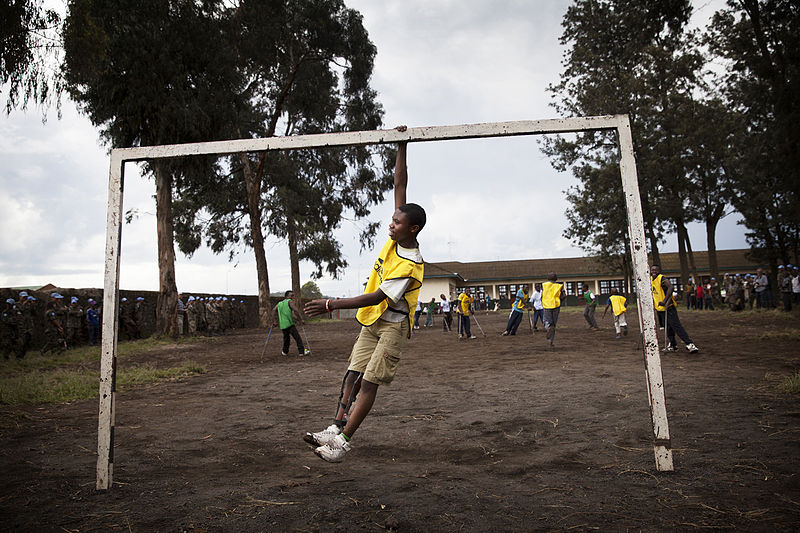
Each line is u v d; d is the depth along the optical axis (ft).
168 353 48.49
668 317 32.30
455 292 190.60
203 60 58.90
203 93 58.65
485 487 10.15
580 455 12.33
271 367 35.32
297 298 111.75
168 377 30.78
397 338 10.05
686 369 25.29
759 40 58.70
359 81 93.56
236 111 62.54
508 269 202.49
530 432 14.85
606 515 8.51
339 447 9.66
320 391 24.36
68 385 26.37
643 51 90.74
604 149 103.76
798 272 80.33
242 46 69.21
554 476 10.75
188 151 11.28
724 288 98.68
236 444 14.62
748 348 32.83
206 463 12.69
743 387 19.90
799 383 18.83
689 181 104.17
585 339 46.55
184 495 10.11
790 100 56.08
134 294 76.95
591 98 96.07
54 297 54.65
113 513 9.24
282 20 73.97
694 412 16.15
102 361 10.88
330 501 9.48
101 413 10.76
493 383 24.25
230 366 36.76
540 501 9.26
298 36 84.33
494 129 11.02
